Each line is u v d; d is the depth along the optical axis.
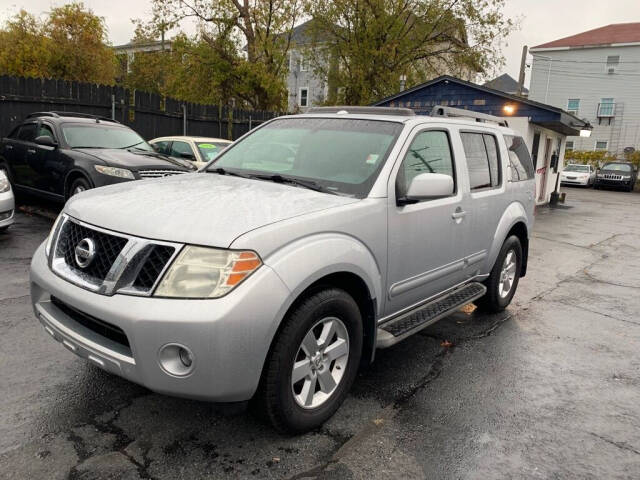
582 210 17.12
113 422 2.94
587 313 5.67
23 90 11.46
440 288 4.12
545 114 14.13
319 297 2.77
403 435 3.00
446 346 4.45
